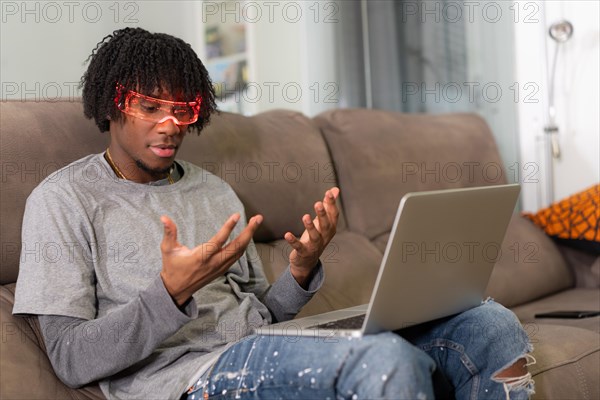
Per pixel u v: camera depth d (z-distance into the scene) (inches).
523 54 114.9
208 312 53.9
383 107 115.5
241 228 61.4
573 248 97.4
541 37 112.3
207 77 59.8
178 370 48.8
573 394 61.5
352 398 41.7
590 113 109.6
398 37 115.9
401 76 116.0
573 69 110.7
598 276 95.2
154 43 55.3
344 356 42.2
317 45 111.7
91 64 56.5
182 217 56.9
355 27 113.8
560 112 112.4
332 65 112.7
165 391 47.8
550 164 113.0
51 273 49.1
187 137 68.6
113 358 46.6
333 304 70.1
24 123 58.1
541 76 113.4
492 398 49.4
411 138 91.0
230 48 103.3
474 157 96.7
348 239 80.5
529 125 115.2
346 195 85.0
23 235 51.1
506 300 85.7
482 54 116.8
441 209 45.1
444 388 51.2
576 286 97.2
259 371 45.0
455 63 117.2
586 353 65.4
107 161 56.3
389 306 44.7
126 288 51.4
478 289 51.9
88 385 50.8
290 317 57.7
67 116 60.8
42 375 49.8
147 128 54.0
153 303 45.5
